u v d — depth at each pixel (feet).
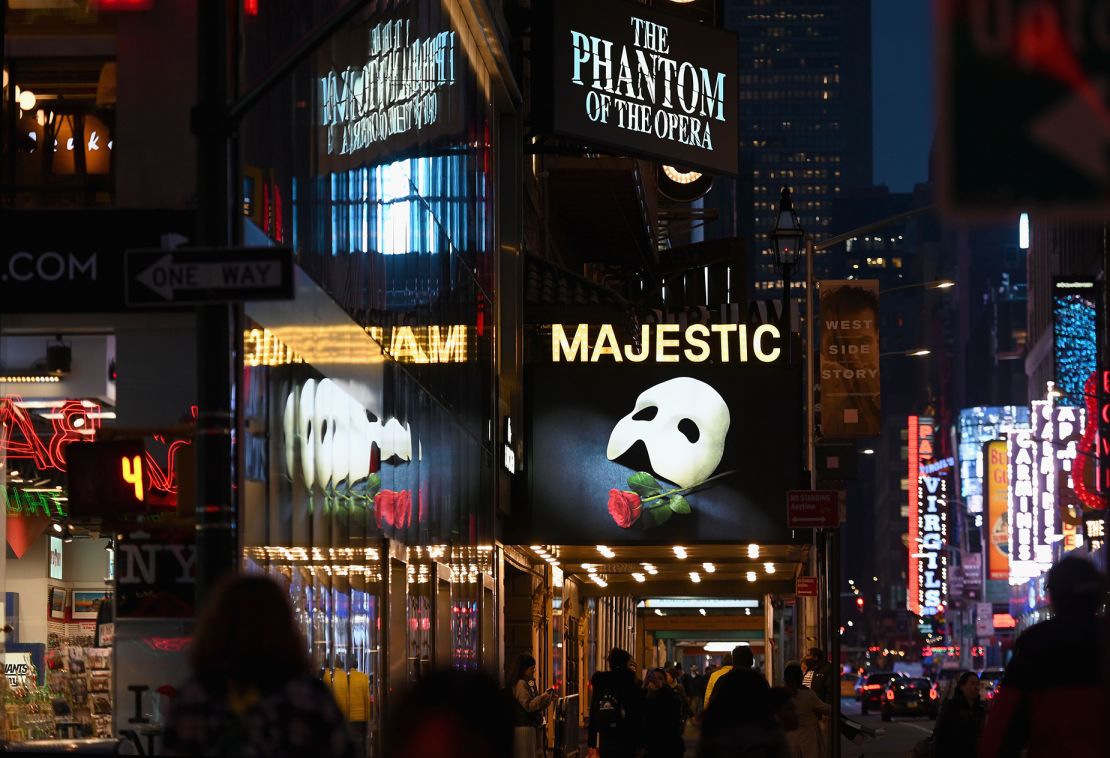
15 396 41.75
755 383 99.14
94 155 42.11
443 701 12.46
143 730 40.22
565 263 155.74
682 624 195.93
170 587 40.68
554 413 99.55
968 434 580.30
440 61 76.43
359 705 53.67
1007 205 13.21
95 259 40.91
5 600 47.37
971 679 55.83
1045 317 435.12
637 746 76.64
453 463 77.71
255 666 18.02
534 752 71.51
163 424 41.16
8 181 42.27
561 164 130.21
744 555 110.52
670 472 98.68
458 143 81.61
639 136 108.88
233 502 32.04
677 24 112.27
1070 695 23.32
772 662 165.68
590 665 146.82
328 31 32.91
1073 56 13.25
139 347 41.42
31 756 37.42
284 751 17.74
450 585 75.25
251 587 18.29
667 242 207.21
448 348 76.84
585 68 105.50
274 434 44.62
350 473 54.60
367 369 57.67
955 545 627.05
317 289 50.31
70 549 48.98
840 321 115.24
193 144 41.88
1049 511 338.95
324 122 52.26
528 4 108.78
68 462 39.68
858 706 358.84
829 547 78.28
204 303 31.83
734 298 165.58
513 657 105.19
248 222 42.01
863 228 127.85
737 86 116.06
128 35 42.63
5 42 42.68
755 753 31.63
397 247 64.34
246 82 42.73
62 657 46.29
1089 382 258.98
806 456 136.56
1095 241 331.16
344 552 53.62
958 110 13.32
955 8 13.33
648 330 100.27
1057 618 23.79
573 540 98.22
